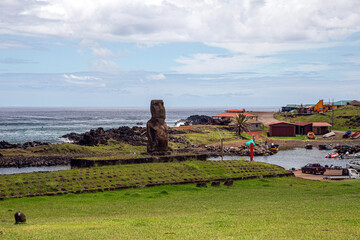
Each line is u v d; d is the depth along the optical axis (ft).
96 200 132.98
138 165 188.44
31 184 145.18
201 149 406.62
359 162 272.10
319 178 215.31
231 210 110.42
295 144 480.64
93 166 183.93
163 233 77.20
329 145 440.04
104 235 75.92
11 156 328.29
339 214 98.78
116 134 453.17
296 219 91.76
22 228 84.64
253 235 73.61
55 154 347.15
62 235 75.97
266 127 643.86
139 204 126.11
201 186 163.73
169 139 448.24
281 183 178.19
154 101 215.31
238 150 398.01
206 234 75.61
